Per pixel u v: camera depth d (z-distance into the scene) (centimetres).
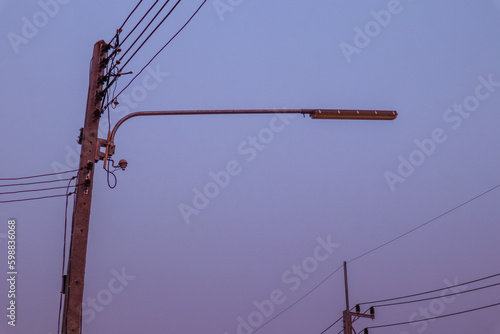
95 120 1372
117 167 1359
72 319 1208
